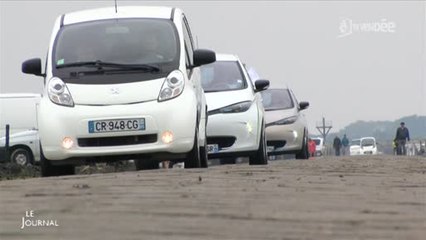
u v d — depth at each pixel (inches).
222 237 562.6
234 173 1029.2
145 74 1205.1
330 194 788.6
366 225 609.0
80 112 1172.5
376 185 888.3
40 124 1192.2
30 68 1285.7
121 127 1167.6
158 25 1288.1
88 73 1208.8
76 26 1295.5
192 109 1194.0
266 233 576.4
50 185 869.8
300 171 1104.2
